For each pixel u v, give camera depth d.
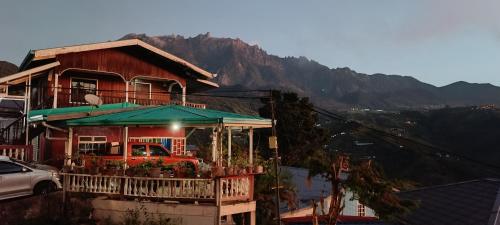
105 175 14.88
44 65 23.53
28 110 22.23
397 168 112.06
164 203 14.24
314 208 16.08
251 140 16.33
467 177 103.94
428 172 107.31
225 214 14.17
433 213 19.72
